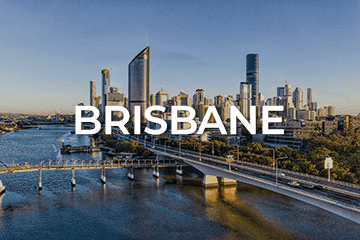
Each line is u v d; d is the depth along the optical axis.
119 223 115.12
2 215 121.88
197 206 134.62
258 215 122.69
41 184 162.75
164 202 140.38
